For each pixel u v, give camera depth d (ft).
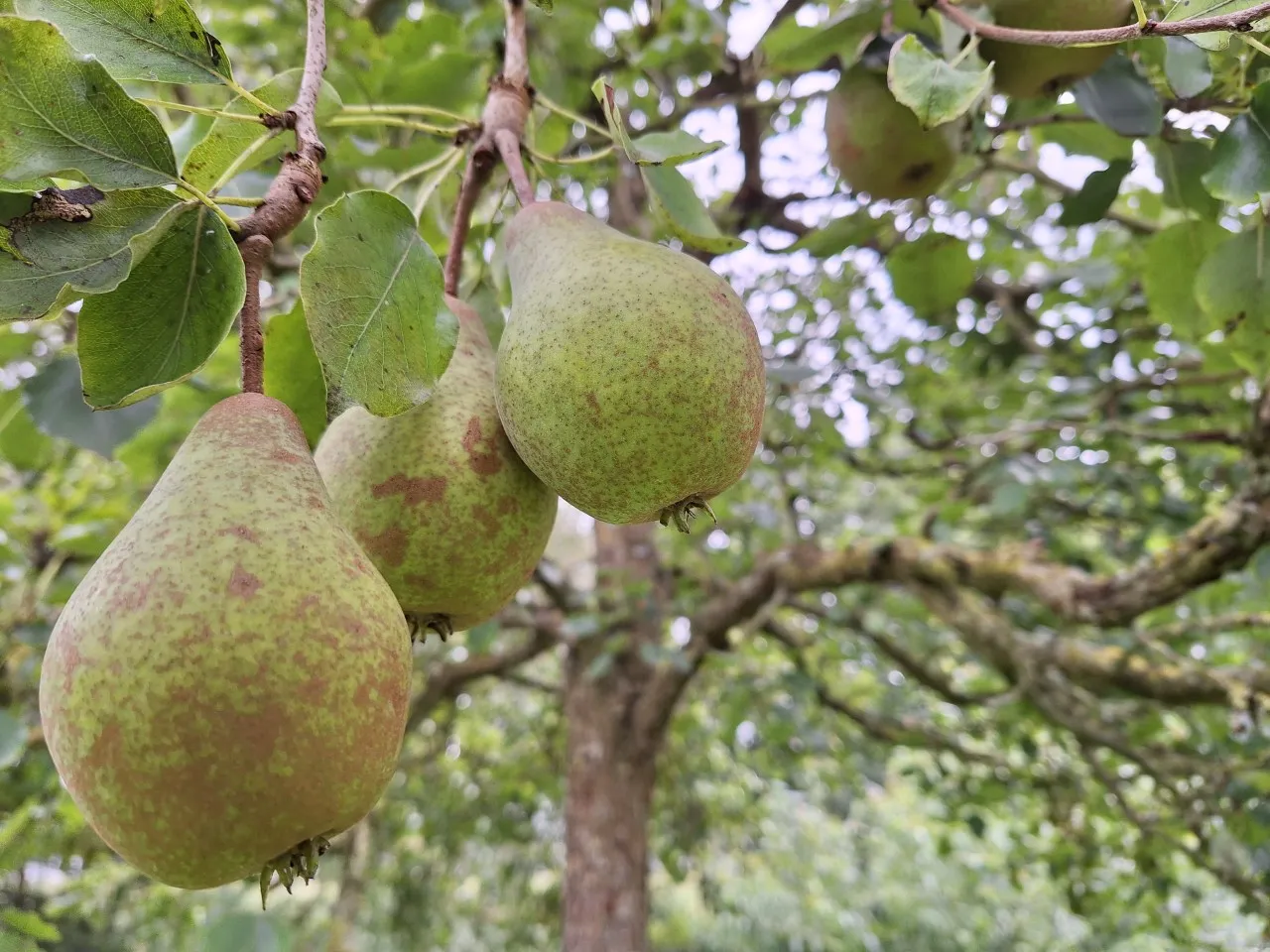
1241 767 7.78
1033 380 11.30
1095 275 8.29
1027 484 8.54
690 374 3.05
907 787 21.06
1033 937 18.53
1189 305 5.16
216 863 2.39
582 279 3.26
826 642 13.02
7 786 8.82
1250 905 7.81
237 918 5.67
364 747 2.46
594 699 12.09
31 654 8.35
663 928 20.95
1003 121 5.32
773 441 10.28
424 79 5.82
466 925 19.24
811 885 21.43
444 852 15.94
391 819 15.33
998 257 10.49
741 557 12.66
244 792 2.30
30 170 2.48
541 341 3.21
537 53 8.11
